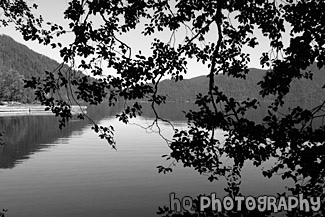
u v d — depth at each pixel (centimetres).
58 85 446
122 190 1518
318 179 396
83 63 446
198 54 518
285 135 388
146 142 3272
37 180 1681
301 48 358
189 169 1942
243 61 521
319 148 373
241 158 435
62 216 1189
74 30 422
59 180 1688
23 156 2431
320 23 360
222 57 518
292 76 384
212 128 443
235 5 441
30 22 572
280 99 416
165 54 491
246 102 423
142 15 496
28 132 4225
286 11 400
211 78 478
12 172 1869
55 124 5425
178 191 1503
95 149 2802
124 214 1209
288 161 397
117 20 460
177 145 462
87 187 1564
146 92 465
